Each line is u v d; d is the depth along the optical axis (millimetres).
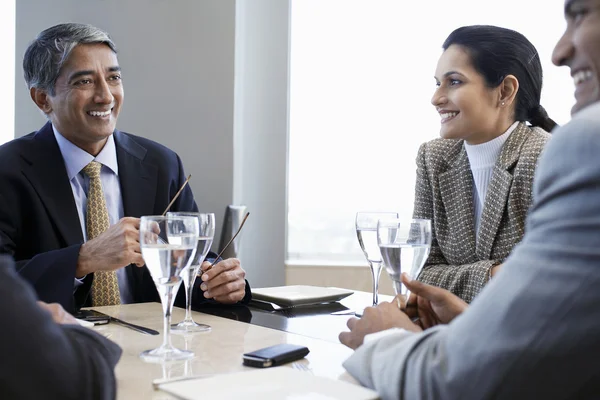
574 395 663
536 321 660
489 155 2088
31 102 3523
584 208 667
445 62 2100
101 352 812
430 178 2229
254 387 812
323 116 3879
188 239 1047
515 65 2051
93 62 2191
